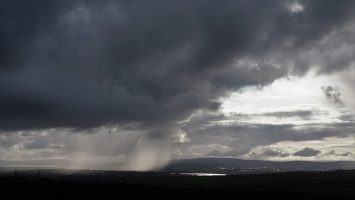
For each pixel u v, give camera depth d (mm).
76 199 95312
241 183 182500
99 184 119688
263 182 186750
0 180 119312
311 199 104188
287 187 154875
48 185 110688
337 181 183375
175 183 181875
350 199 105438
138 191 108250
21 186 107625
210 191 112562
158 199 98250
